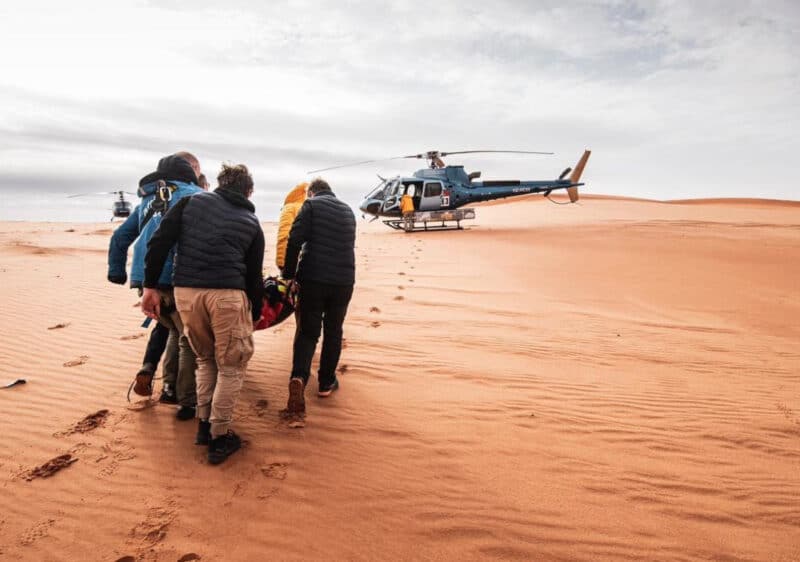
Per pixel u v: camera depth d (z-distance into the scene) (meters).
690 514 2.51
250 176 3.07
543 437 3.31
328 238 3.48
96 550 2.11
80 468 2.73
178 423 3.30
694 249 15.40
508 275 10.27
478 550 2.19
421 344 5.27
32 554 2.07
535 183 23.86
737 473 2.93
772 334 6.26
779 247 16.00
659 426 3.54
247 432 3.19
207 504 2.44
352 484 2.66
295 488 2.61
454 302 7.49
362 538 2.24
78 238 16.00
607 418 3.64
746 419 3.68
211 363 2.96
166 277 3.03
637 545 2.26
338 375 4.25
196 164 3.62
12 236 15.83
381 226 31.17
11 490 2.52
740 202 100.88
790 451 3.21
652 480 2.82
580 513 2.49
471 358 4.89
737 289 9.17
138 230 3.43
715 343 5.78
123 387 3.87
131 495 2.50
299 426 3.28
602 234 20.70
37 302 6.68
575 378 4.48
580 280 9.87
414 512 2.44
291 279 3.45
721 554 2.21
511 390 4.12
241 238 2.78
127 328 5.52
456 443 3.17
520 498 2.60
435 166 22.70
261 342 5.12
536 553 2.18
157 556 2.07
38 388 3.81
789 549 2.26
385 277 9.60
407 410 3.63
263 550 2.13
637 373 4.68
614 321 6.71
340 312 3.67
